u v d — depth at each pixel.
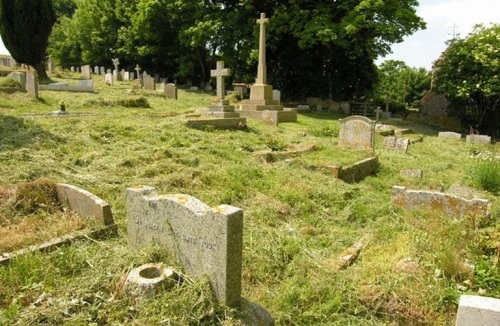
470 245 4.93
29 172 6.30
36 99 14.12
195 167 7.75
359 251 4.92
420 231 5.41
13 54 21.83
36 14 21.00
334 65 29.69
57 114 11.71
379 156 11.80
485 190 8.49
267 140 11.41
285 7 27.75
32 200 5.39
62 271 3.80
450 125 28.09
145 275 3.52
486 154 13.20
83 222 4.94
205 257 3.44
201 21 30.50
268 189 7.10
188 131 10.84
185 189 6.61
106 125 9.81
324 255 4.88
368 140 11.44
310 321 3.63
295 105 27.97
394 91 59.59
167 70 40.09
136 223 4.11
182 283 3.46
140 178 6.78
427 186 8.69
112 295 3.39
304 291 3.96
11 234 4.50
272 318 3.49
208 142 10.04
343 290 3.97
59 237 4.50
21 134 8.32
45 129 8.82
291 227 5.66
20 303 3.28
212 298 3.36
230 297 3.38
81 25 46.44
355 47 25.44
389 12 24.11
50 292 3.41
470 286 4.10
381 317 3.73
